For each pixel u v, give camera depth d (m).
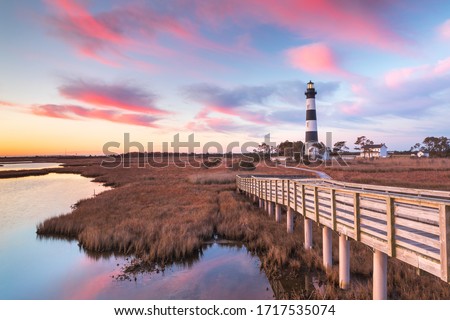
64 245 15.10
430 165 55.31
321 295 8.85
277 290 9.59
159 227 16.05
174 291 9.84
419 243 6.16
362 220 7.87
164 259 12.66
